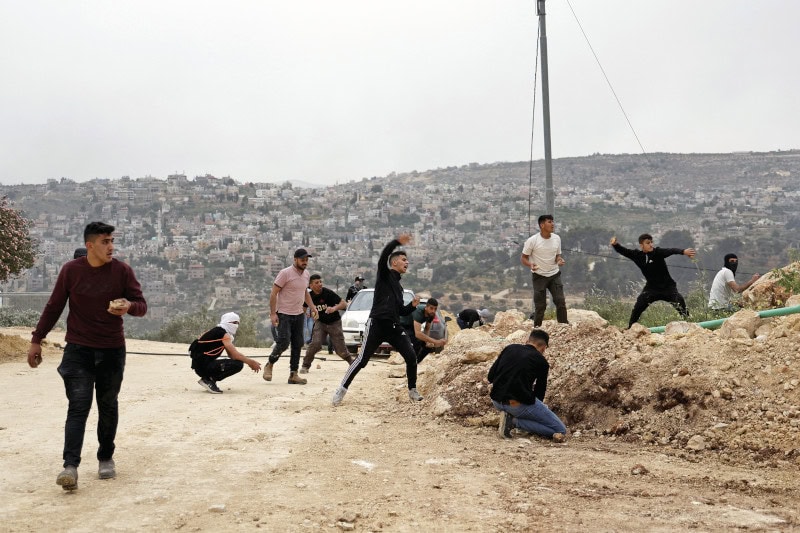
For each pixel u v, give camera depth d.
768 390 7.88
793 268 12.76
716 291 13.80
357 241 157.25
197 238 154.38
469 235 152.25
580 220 126.25
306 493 5.96
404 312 10.48
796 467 6.84
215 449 7.50
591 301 19.03
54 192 177.12
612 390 8.75
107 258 6.19
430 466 6.98
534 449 7.84
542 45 22.09
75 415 6.04
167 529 5.04
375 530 5.10
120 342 6.32
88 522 5.16
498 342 10.70
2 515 5.28
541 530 5.14
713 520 5.37
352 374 10.47
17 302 27.52
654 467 6.99
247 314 30.25
